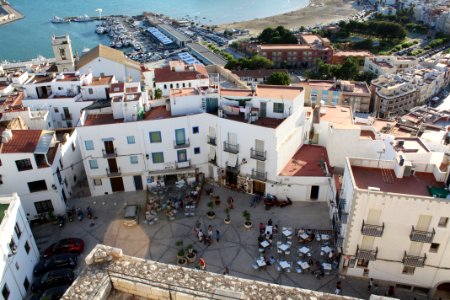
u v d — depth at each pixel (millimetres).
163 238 49656
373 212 37938
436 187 39219
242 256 46375
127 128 54688
